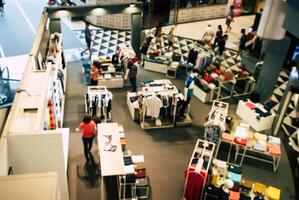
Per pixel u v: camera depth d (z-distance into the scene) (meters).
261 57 12.82
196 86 11.75
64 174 6.18
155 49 14.06
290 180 8.50
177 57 13.45
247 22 19.77
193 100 11.64
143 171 7.74
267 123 10.13
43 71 7.71
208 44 15.12
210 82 11.48
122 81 11.90
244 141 8.55
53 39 11.29
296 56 13.74
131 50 12.16
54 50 10.52
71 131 9.65
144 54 13.47
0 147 5.20
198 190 7.21
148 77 12.87
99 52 14.55
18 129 5.82
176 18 18.16
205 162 7.30
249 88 12.16
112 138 7.73
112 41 15.77
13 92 10.83
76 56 14.10
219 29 14.85
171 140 9.65
